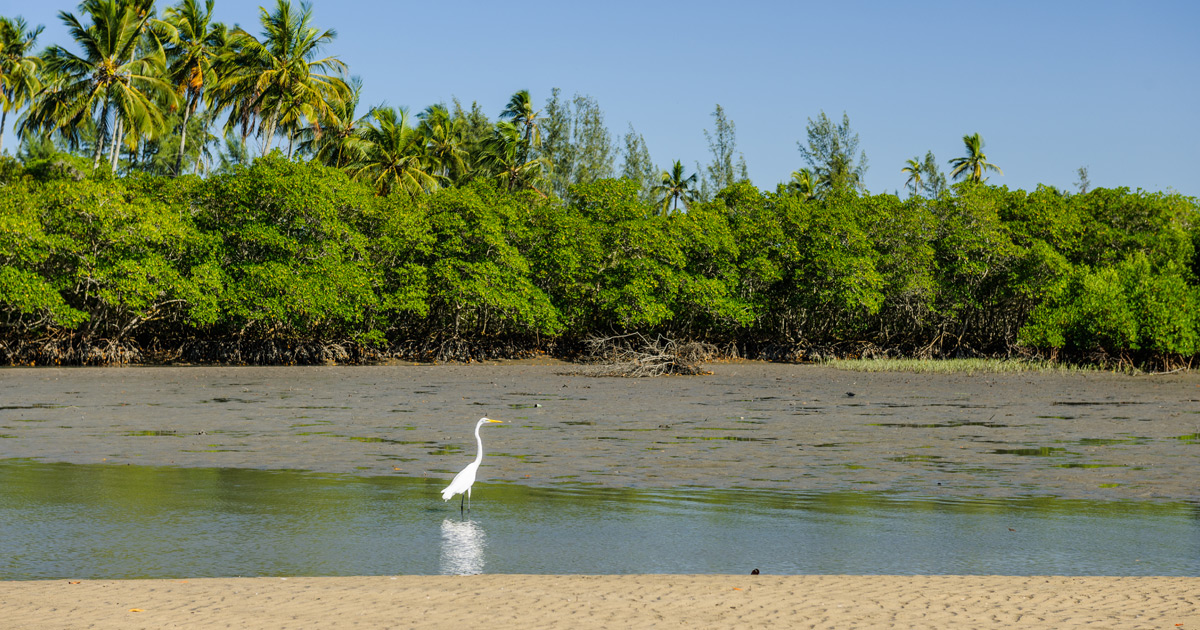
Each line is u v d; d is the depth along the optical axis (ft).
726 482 55.62
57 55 216.33
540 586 33.09
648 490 53.16
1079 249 231.71
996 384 143.43
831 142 329.11
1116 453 67.36
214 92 228.84
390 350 207.10
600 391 127.34
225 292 183.52
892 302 231.50
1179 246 224.33
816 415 94.53
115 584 33.32
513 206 221.46
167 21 226.79
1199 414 96.17
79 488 52.95
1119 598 31.24
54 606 30.09
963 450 68.85
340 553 39.06
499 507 48.34
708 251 228.22
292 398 113.39
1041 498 50.98
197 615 29.09
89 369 167.73
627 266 215.92
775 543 40.91
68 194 173.47
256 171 192.13
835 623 28.37
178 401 107.96
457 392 124.47
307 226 194.29
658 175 344.90
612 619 28.81
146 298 180.04
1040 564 37.45
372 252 208.54
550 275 218.59
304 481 55.62
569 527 43.86
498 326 218.79
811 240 226.99
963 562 37.78
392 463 62.49
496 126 280.10
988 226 226.17
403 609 29.94
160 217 179.42
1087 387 136.77
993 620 28.63
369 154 245.86
